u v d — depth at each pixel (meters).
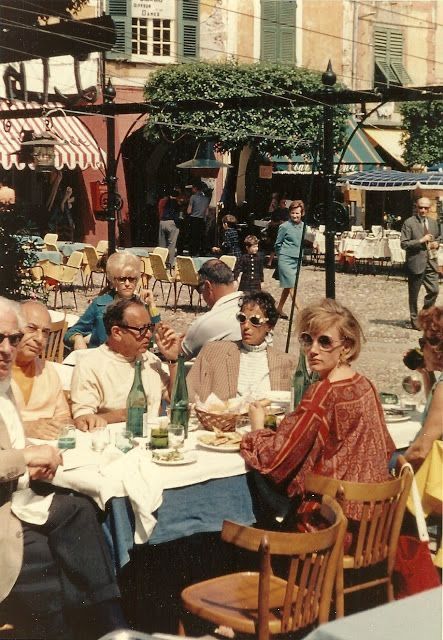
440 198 25.33
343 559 4.36
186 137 25.42
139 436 5.30
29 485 4.52
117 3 25.52
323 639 1.83
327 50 28.22
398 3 28.73
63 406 5.59
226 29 27.00
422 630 1.83
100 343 7.73
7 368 4.65
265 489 4.86
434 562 4.89
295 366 6.07
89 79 19.69
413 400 6.34
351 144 28.42
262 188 29.02
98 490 4.38
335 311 4.70
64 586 4.39
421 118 27.88
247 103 9.49
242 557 5.42
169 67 24.16
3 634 4.34
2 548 4.32
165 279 17.48
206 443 5.00
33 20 10.61
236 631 4.20
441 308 5.37
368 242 23.89
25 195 25.16
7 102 12.41
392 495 4.41
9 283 10.37
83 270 19.22
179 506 4.58
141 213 27.30
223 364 5.99
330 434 4.60
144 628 4.93
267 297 6.01
